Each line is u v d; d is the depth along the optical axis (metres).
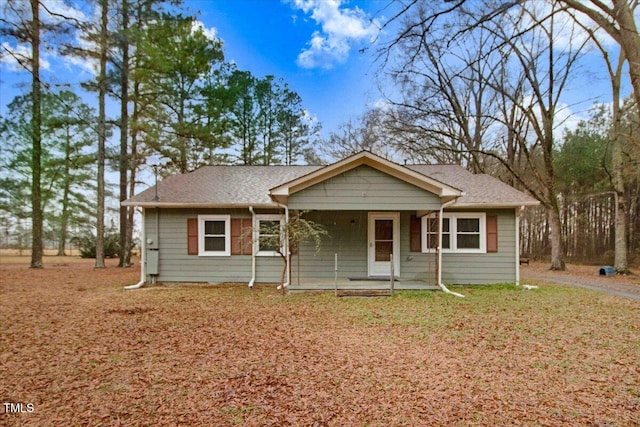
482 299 9.34
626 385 4.04
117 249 27.36
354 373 4.45
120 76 12.32
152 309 8.28
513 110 19.83
